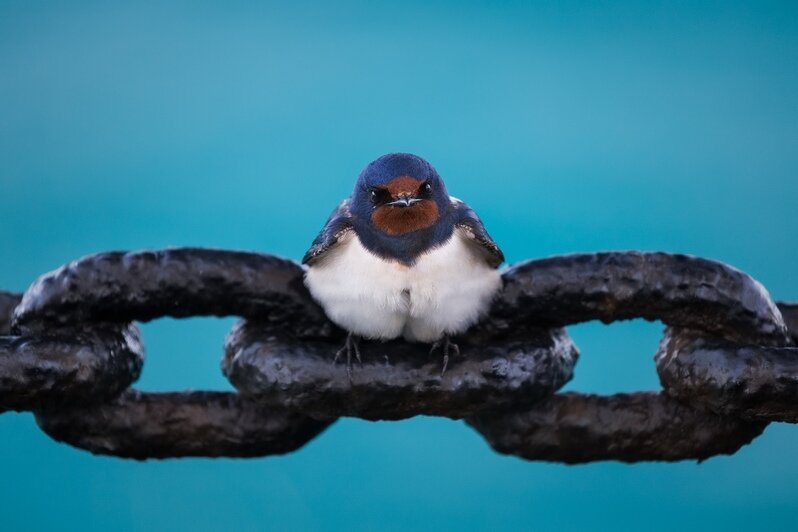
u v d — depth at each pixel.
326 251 3.57
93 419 3.55
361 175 3.59
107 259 3.54
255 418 3.56
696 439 3.55
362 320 3.57
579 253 3.55
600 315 3.55
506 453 3.56
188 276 3.54
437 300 3.56
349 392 3.53
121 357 3.54
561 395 3.56
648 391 3.56
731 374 3.53
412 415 3.54
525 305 3.55
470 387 3.53
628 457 3.56
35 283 3.54
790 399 3.53
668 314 3.54
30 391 3.53
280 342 3.54
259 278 3.55
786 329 3.55
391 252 3.57
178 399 3.56
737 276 3.54
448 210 3.58
